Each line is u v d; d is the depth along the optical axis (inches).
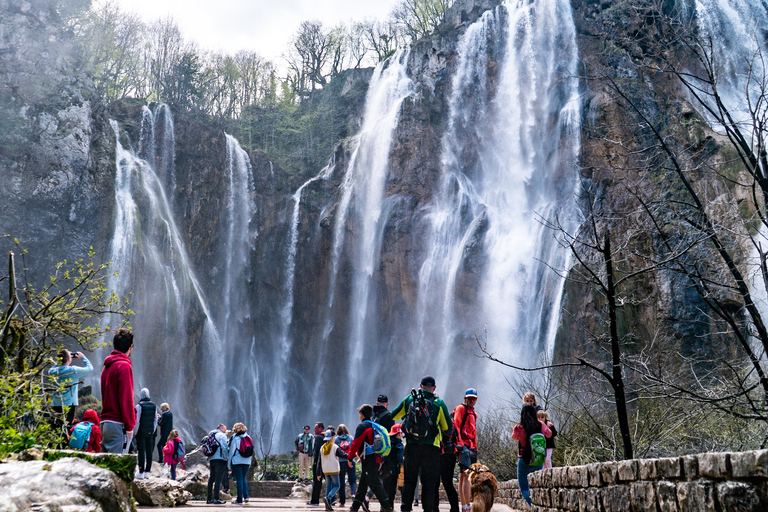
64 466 160.9
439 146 1831.9
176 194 1738.4
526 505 363.6
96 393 1371.8
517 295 1528.1
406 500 287.1
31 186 1382.9
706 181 713.0
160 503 434.6
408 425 288.5
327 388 1786.4
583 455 506.9
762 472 106.0
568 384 658.2
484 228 1665.8
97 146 1556.3
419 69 1995.6
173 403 1576.0
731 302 691.4
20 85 1425.9
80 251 1444.4
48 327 323.6
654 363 568.7
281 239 1889.8
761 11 1446.9
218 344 1729.8
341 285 1831.9
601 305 1243.2
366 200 1862.7
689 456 131.7
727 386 407.2
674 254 394.9
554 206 1518.2
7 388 239.5
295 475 959.0
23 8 1489.9
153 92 2389.3
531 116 1672.0
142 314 1533.0
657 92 1230.9
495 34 1845.5
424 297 1713.8
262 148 2266.2
